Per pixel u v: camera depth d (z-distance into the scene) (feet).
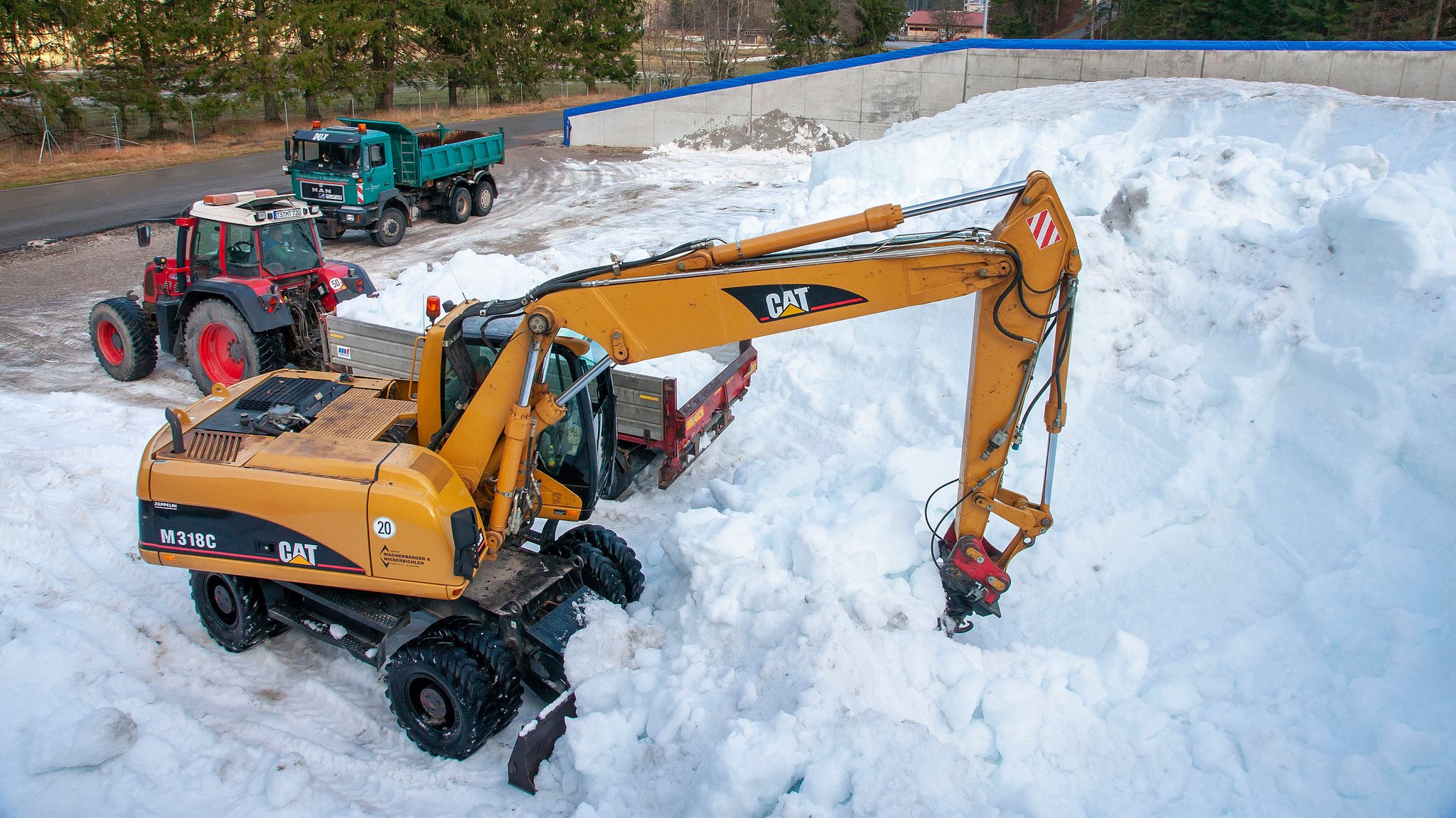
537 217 65.41
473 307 17.33
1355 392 19.49
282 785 15.03
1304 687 15.84
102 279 48.06
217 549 17.15
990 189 14.71
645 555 22.15
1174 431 21.29
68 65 96.43
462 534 15.70
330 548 16.37
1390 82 63.98
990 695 15.17
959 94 83.10
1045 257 14.62
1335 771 14.05
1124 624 18.47
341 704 17.85
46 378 33.99
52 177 78.84
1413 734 13.96
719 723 15.08
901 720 15.06
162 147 94.48
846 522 18.90
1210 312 22.70
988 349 15.33
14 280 47.80
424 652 15.92
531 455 17.43
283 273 32.40
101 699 16.97
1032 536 16.51
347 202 55.16
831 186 40.04
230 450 17.28
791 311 15.28
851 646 15.35
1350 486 18.58
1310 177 25.17
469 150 64.34
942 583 16.97
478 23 126.52
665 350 15.79
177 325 32.81
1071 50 76.38
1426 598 16.22
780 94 89.25
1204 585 18.80
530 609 17.24
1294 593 17.93
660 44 208.95
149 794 15.05
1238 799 14.01
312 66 108.68
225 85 104.47
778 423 29.40
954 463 22.33
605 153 93.15
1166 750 14.90
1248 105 44.62
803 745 13.85
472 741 15.93
